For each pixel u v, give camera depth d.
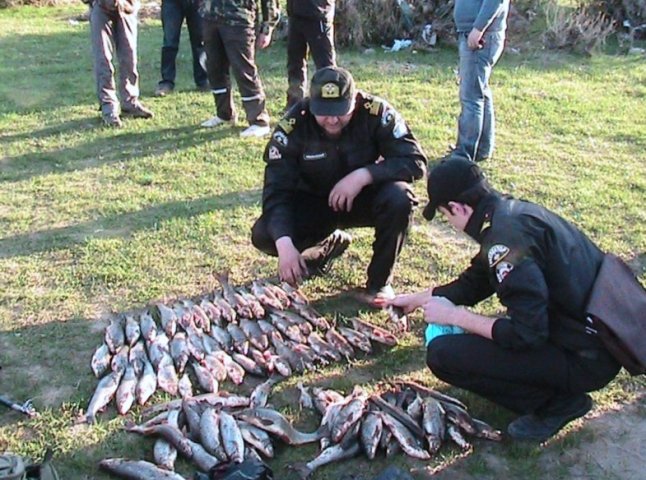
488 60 7.27
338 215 5.18
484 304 5.16
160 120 8.80
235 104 9.45
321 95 4.63
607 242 6.04
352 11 12.24
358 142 4.91
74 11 16.41
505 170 7.43
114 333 4.71
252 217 6.45
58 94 9.88
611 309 3.62
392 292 5.25
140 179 7.19
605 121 8.87
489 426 3.95
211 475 3.55
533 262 3.56
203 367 4.44
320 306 5.18
